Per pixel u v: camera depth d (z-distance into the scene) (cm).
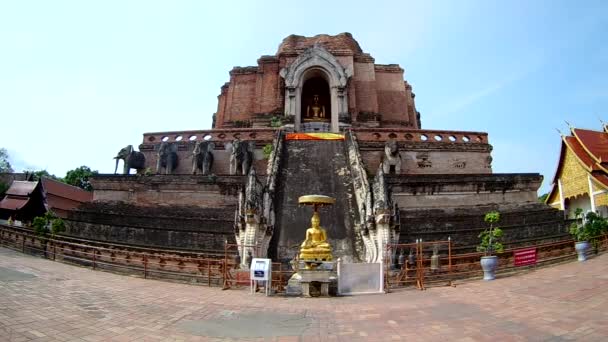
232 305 1171
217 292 1417
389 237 1716
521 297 1134
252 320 977
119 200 2438
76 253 1898
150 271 1684
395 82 4206
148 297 1230
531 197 2470
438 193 2381
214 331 870
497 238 1819
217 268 1666
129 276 1675
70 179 5425
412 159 2977
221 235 1948
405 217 2158
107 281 1483
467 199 2392
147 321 934
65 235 2164
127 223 2161
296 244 1925
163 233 1995
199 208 2297
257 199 1823
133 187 2431
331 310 1098
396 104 4131
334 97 3812
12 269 1520
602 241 2109
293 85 3803
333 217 2091
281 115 3828
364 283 1439
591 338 727
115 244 1977
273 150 2597
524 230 2144
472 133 3097
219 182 2370
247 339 810
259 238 1772
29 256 2005
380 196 1797
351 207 2142
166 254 1838
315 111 4206
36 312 928
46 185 3384
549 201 3769
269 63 4050
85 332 818
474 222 2173
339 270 1426
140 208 2325
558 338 740
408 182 2366
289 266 1797
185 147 2962
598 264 1661
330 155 2708
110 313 986
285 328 898
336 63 3859
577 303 1002
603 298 1028
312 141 2919
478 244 2041
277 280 1548
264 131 3009
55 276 1466
